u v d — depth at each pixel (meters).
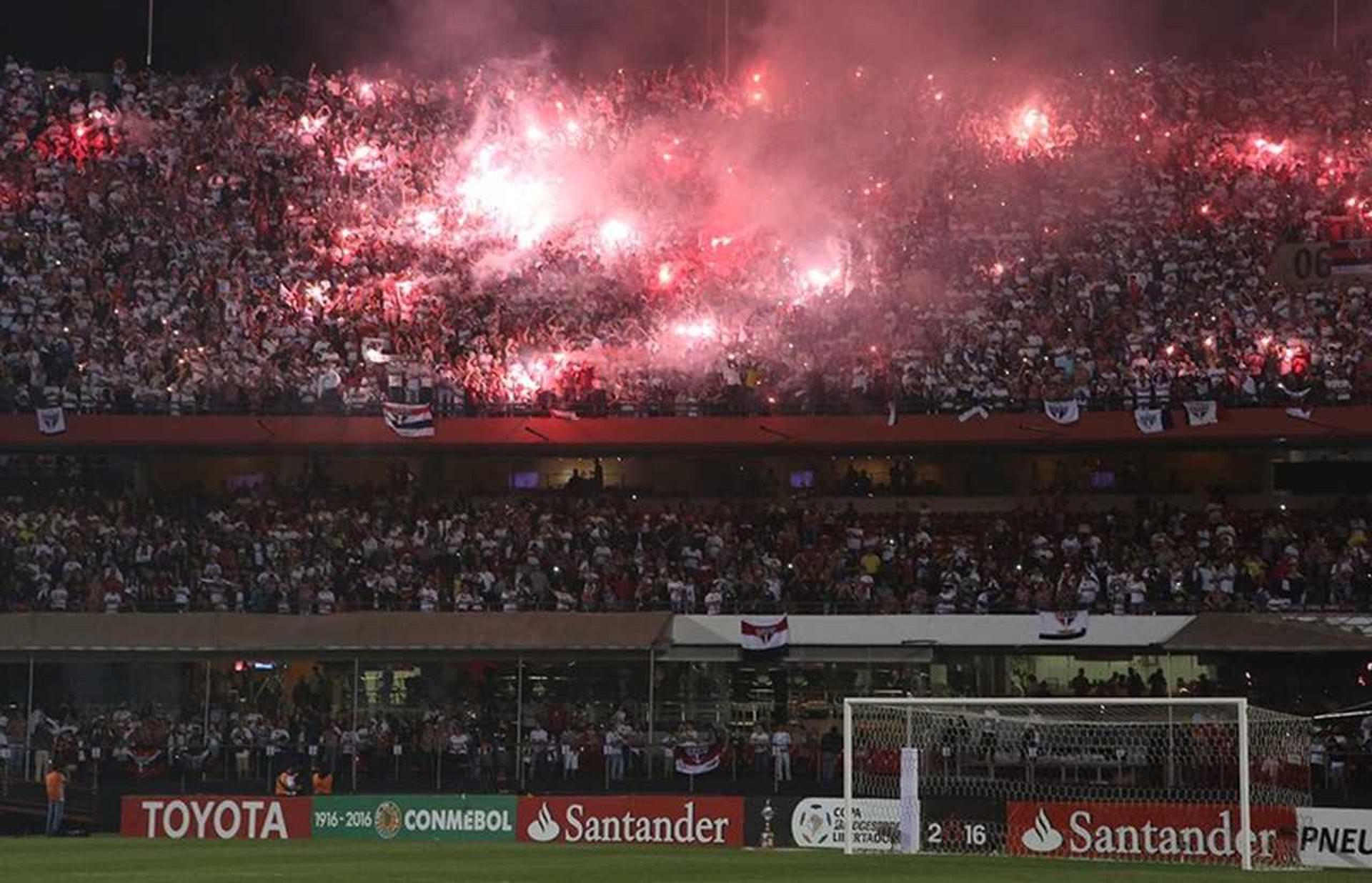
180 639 97.88
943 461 114.69
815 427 110.62
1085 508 112.50
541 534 107.38
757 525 109.56
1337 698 100.19
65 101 139.75
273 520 108.94
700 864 64.56
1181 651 95.75
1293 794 83.50
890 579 103.69
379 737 96.62
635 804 83.06
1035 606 99.81
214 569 103.31
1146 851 73.12
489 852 72.06
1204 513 108.75
